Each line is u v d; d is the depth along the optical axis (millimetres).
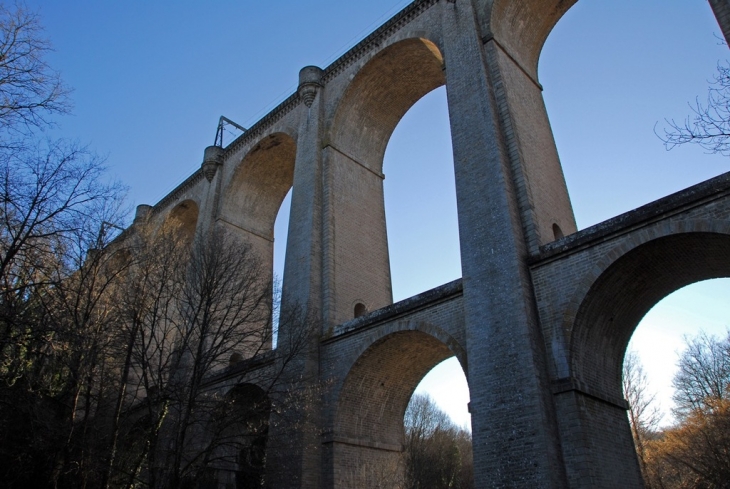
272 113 32500
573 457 14484
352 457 21594
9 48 13953
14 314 15641
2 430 19094
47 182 15789
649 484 32438
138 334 22156
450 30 22844
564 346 15719
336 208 26438
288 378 22328
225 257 25062
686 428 33406
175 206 39125
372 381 22719
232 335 22344
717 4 15430
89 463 18922
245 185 35281
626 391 36375
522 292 16375
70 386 19734
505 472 14828
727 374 41531
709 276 16359
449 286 19422
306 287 24312
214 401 20484
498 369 16031
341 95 28312
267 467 21266
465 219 18812
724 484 23156
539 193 19578
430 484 45500
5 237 15492
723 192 13891
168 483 18453
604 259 15664
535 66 24312
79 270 19750
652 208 15070
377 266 27391
